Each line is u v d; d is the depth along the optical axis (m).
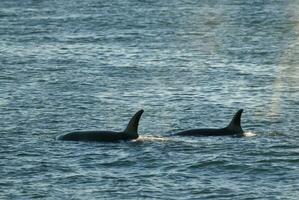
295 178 88.88
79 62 178.00
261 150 99.75
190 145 102.31
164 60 181.75
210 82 152.62
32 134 109.06
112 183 87.25
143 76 159.62
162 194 83.81
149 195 83.44
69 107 128.88
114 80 154.75
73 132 105.88
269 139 106.19
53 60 181.12
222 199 82.44
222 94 140.88
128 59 183.00
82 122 118.62
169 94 140.88
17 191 84.94
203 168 92.44
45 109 126.88
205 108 128.88
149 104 132.00
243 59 183.38
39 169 92.06
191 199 82.50
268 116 122.69
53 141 104.06
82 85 149.12
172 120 120.12
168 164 93.75
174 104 132.12
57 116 122.06
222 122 119.19
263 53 193.00
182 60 181.62
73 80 154.25
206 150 99.75
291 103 132.88
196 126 116.44
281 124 117.00
